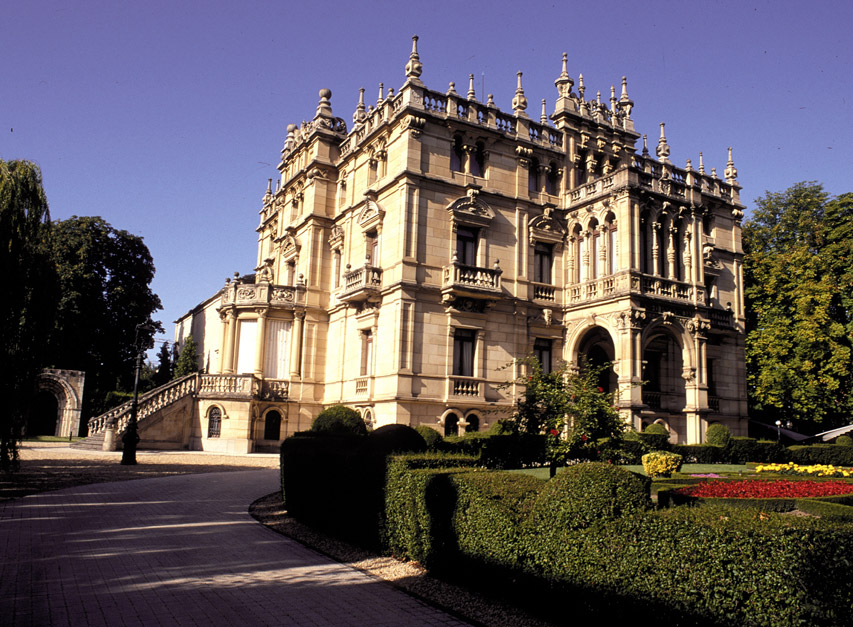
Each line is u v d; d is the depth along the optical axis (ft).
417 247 101.86
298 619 28.35
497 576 32.30
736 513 25.13
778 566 21.38
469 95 111.14
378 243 108.17
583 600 27.84
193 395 120.67
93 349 173.78
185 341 190.08
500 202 111.14
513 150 114.32
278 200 150.41
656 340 114.21
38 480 71.41
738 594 22.30
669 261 110.01
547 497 30.68
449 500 35.99
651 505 27.91
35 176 61.98
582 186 115.24
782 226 153.69
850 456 108.17
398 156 105.70
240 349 125.49
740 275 131.23
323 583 34.47
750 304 150.51
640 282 103.09
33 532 44.88
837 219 145.59
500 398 105.91
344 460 46.70
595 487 28.66
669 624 24.40
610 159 125.29
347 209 121.39
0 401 59.36
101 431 119.14
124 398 169.68
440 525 36.37
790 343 138.10
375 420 102.22
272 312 123.95
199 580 34.24
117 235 181.68
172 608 29.30
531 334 110.93
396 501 40.34
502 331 107.96
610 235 109.09
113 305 176.76
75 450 112.88
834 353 134.31
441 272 104.01
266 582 34.30
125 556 38.96
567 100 121.29
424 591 33.37
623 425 50.85
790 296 140.97
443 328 102.89
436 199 104.94
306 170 132.77
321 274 127.44
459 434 100.78
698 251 112.68
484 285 104.22
